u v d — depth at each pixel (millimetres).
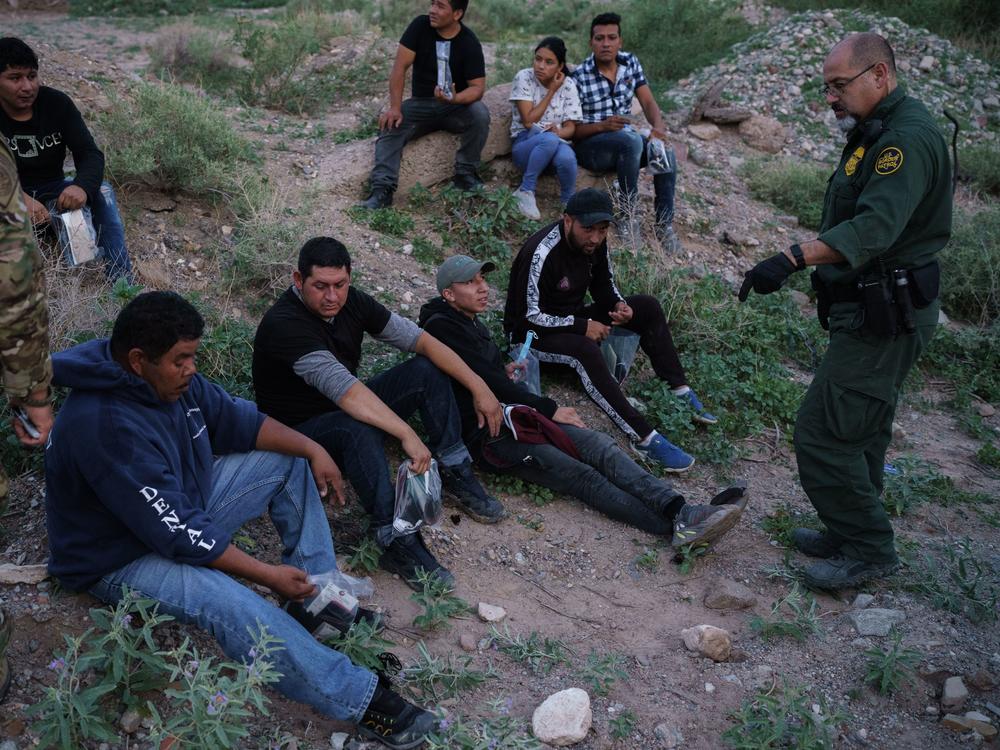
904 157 3229
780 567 3869
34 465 3680
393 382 3871
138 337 2551
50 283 4395
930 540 4230
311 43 9438
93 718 2453
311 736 2758
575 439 4082
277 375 3631
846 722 3057
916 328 3469
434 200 6453
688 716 3045
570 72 6930
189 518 2619
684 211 7508
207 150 5859
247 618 2625
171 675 2627
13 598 2857
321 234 5707
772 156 9305
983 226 7652
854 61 3354
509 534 3920
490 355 4203
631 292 5883
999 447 5383
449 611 3312
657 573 3795
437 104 6215
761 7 13430
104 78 6973
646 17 12773
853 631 3506
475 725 2861
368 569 3473
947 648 3410
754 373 5375
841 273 3482
